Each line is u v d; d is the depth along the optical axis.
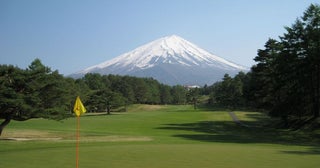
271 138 46.06
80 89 121.12
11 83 38.31
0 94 36.78
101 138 38.47
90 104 128.12
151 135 47.16
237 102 142.00
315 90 56.53
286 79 55.59
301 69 53.28
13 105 36.94
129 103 164.75
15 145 29.50
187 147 26.95
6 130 50.59
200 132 56.75
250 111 123.06
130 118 90.75
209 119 90.25
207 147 27.23
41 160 19.45
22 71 38.59
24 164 18.11
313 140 43.84
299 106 58.66
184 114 107.75
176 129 61.97
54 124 69.75
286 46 54.09
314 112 57.25
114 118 90.88
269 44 68.81
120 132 52.66
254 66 72.69
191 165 18.11
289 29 53.94
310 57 51.03
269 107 68.81
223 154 22.48
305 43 52.22
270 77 64.06
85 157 20.64
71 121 78.94
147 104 197.38
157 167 17.47
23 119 39.72
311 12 52.50
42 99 40.91
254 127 68.69
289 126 61.94
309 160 20.25
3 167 17.19
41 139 36.91
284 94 61.22
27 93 39.47
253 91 72.88
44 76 40.03
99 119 86.38
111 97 127.38
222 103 163.00
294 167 17.78
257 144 35.25
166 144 30.66
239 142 38.31
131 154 22.05
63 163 18.48
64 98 42.78
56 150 24.14
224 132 58.38
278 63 55.59
